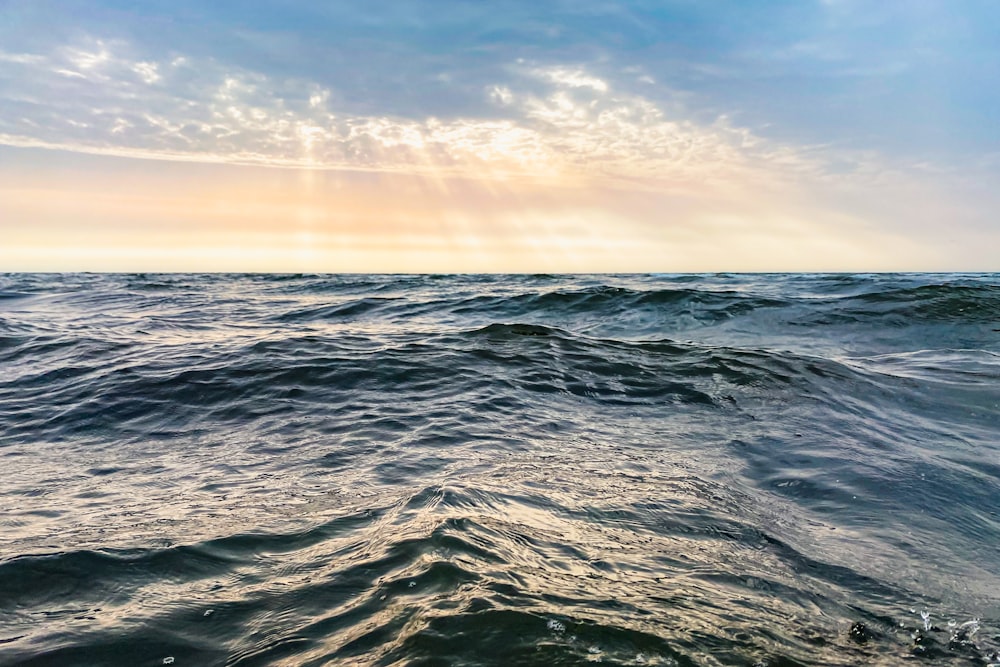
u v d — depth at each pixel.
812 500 3.71
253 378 6.65
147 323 11.74
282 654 1.88
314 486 3.66
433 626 1.90
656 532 3.02
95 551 2.68
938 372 7.15
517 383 6.54
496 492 3.37
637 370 7.09
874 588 2.63
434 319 12.48
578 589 2.25
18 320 11.64
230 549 2.71
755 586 2.52
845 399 6.05
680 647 1.91
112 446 4.73
